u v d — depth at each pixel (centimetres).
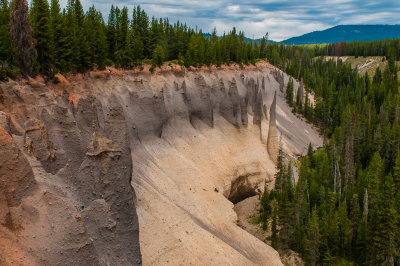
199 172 5816
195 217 4628
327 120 11981
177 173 5453
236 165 6850
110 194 2519
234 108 7781
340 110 11731
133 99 5831
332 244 4922
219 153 6825
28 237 1496
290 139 9525
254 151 7512
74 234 1591
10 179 1557
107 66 6906
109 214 2053
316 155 8225
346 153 7519
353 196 5397
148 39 9369
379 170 6444
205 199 5203
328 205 5619
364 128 9350
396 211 4600
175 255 3666
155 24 10238
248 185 6869
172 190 4947
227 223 4906
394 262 4588
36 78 5197
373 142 8494
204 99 7294
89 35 6481
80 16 8156
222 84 7944
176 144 6147
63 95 4966
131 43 7562
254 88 9775
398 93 13800
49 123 3162
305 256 4809
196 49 9731
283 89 13612
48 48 5475
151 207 4122
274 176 6756
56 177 2112
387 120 10294
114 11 8338
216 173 6266
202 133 7038
